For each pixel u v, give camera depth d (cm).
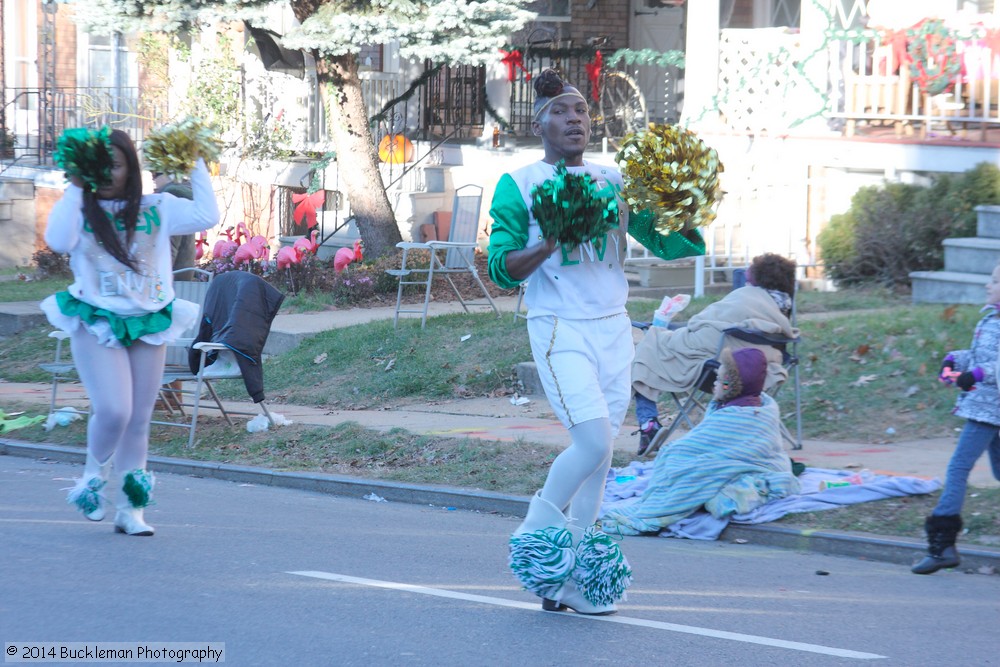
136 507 1527
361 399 2653
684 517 1620
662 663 1048
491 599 1255
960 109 3027
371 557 1451
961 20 3188
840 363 2253
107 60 5750
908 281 2961
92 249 1405
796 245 3250
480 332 2856
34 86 5866
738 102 3356
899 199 3005
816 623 1184
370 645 1092
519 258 1114
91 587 1274
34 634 1115
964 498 1449
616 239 1179
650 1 4534
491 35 3422
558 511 1169
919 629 1166
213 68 4609
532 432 2189
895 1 3469
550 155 1188
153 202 1442
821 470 1747
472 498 1797
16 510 1705
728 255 3178
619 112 4038
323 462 2064
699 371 1920
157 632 1124
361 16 3378
